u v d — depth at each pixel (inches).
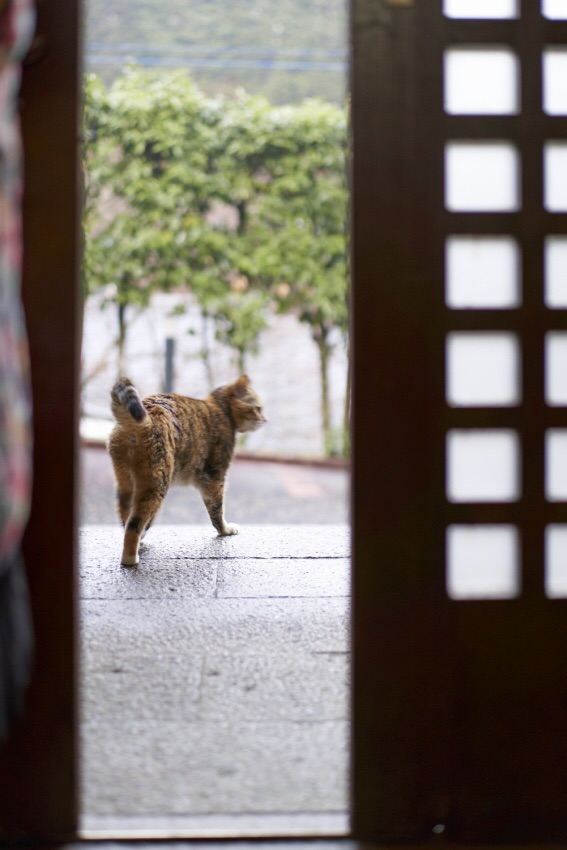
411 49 77.1
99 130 334.6
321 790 85.8
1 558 54.2
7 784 77.5
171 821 80.0
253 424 194.4
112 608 140.6
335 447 377.7
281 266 356.2
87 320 366.9
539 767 80.3
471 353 79.4
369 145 77.1
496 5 78.9
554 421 79.3
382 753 79.3
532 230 78.4
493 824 80.1
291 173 349.1
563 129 78.5
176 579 157.8
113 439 170.6
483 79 78.9
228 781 87.4
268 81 364.5
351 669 79.4
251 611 140.5
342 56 358.3
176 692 108.9
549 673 80.0
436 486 78.7
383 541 78.7
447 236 78.0
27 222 75.0
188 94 338.0
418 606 79.0
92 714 102.2
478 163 79.0
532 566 79.7
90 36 341.7
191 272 353.4
